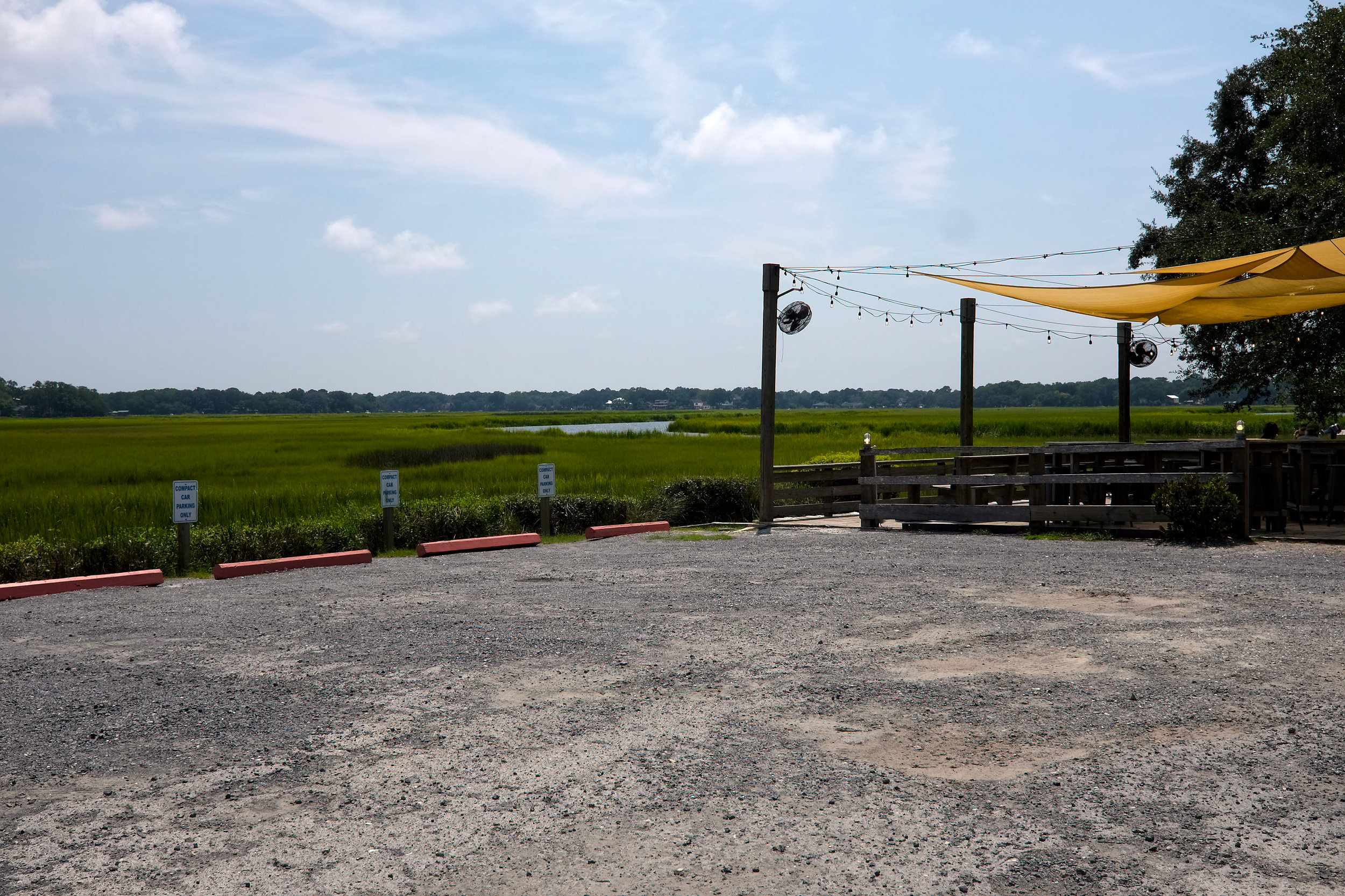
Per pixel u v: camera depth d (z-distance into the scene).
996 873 3.44
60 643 7.47
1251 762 4.40
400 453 37.19
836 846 3.68
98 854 3.74
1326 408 19.84
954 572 9.65
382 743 4.93
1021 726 4.96
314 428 78.25
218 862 3.66
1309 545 10.67
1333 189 18.14
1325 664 5.95
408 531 13.76
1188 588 8.42
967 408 16.80
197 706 5.66
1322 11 20.38
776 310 14.64
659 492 16.64
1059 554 10.54
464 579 10.16
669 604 8.42
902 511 13.25
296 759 4.74
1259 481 11.45
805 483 15.66
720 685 5.84
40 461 32.81
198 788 4.40
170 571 11.73
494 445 43.72
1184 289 11.74
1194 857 3.53
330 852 3.72
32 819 4.09
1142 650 6.41
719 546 12.27
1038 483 12.27
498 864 3.60
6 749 4.99
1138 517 11.47
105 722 5.39
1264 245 18.92
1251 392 22.88
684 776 4.39
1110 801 4.02
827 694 5.59
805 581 9.38
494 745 4.86
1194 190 26.92
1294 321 20.22
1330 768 4.30
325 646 7.12
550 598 8.91
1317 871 3.41
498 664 6.46
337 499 17.66
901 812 3.96
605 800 4.15
